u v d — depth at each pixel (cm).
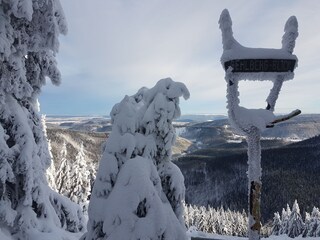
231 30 334
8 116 933
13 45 944
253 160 348
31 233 921
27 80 1093
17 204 952
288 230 7056
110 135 575
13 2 828
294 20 343
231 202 16550
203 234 5609
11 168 883
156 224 504
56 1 1001
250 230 341
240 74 336
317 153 18938
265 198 14188
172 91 573
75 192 4097
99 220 531
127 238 491
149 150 564
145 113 576
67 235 1022
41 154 1106
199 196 18912
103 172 552
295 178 15338
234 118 339
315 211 6731
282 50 339
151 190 521
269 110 348
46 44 984
